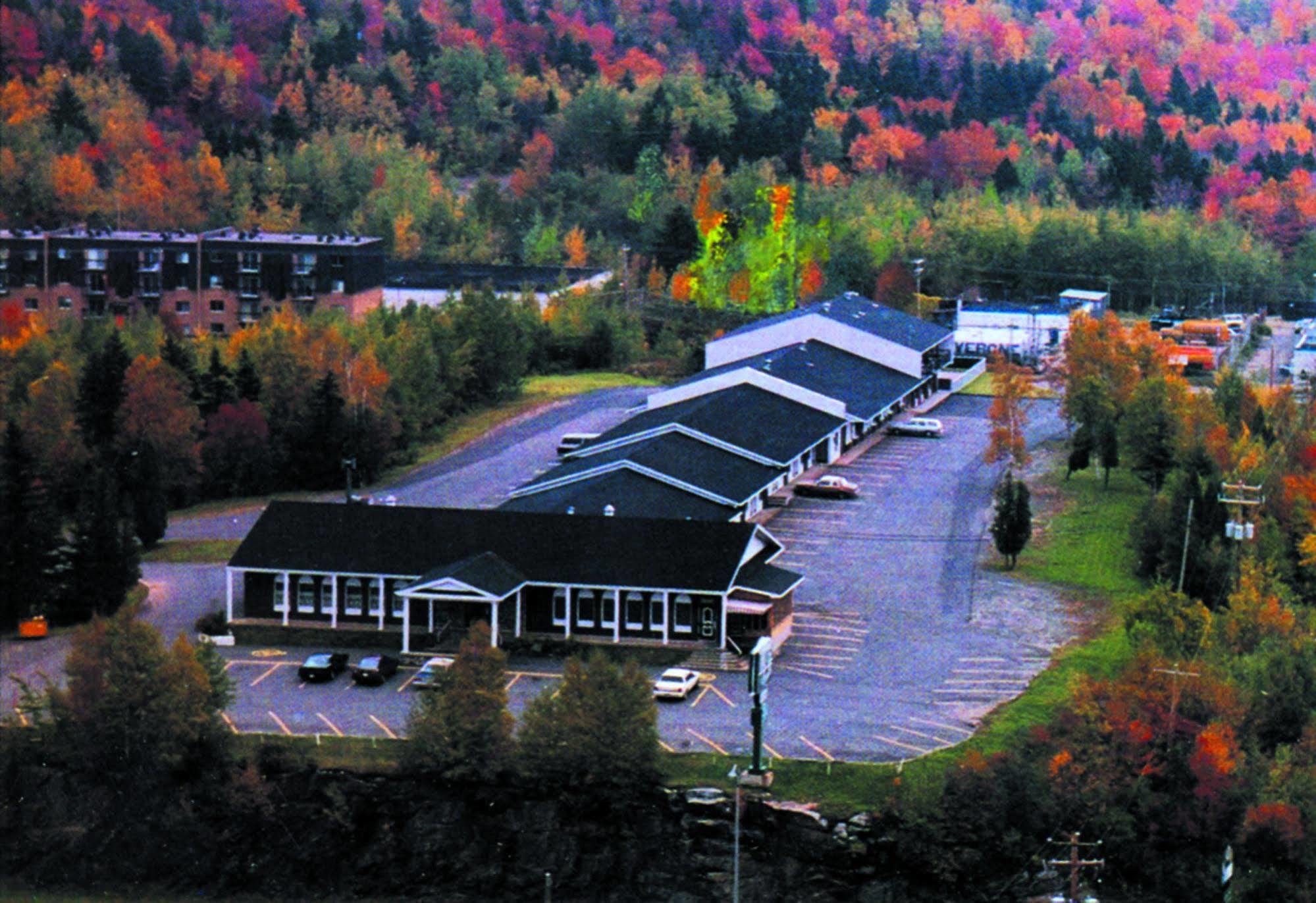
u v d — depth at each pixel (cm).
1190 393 19100
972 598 14550
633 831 11319
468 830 11412
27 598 14075
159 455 17225
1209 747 11200
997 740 11769
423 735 11675
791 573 13850
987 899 10850
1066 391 19525
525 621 13662
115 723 11775
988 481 18212
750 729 12069
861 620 14050
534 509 14950
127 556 14288
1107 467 18038
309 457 18362
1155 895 10919
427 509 14162
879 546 15888
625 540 13750
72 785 11800
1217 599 14162
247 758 11844
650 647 13338
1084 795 11156
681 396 19600
